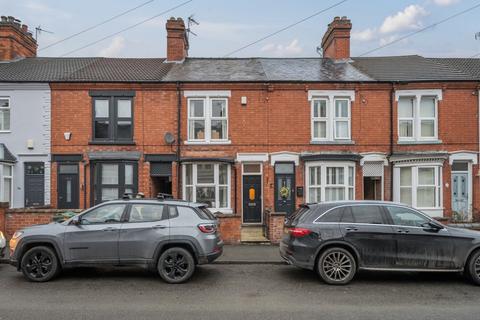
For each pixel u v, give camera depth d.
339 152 16.03
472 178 16.08
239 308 6.63
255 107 16.14
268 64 18.84
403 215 8.50
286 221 9.29
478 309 6.63
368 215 8.46
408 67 18.22
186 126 16.06
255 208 16.14
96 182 15.81
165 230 8.34
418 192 15.94
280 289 7.84
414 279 8.71
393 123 16.12
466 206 16.03
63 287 7.88
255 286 8.05
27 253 8.22
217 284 8.19
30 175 15.81
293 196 15.95
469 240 8.27
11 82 15.70
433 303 6.98
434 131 16.25
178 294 7.45
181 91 16.08
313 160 15.78
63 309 6.52
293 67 18.33
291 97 16.16
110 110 15.98
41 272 8.24
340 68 18.08
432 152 15.98
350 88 16.12
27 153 15.77
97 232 8.30
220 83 15.98
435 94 16.16
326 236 8.23
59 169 15.83
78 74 16.75
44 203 15.65
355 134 16.12
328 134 16.16
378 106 16.20
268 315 6.28
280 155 15.96
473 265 8.17
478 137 16.14
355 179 15.89
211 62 19.20
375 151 16.08
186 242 8.29
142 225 8.37
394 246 8.23
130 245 8.27
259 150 16.05
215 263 10.17
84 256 8.27
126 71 17.41
